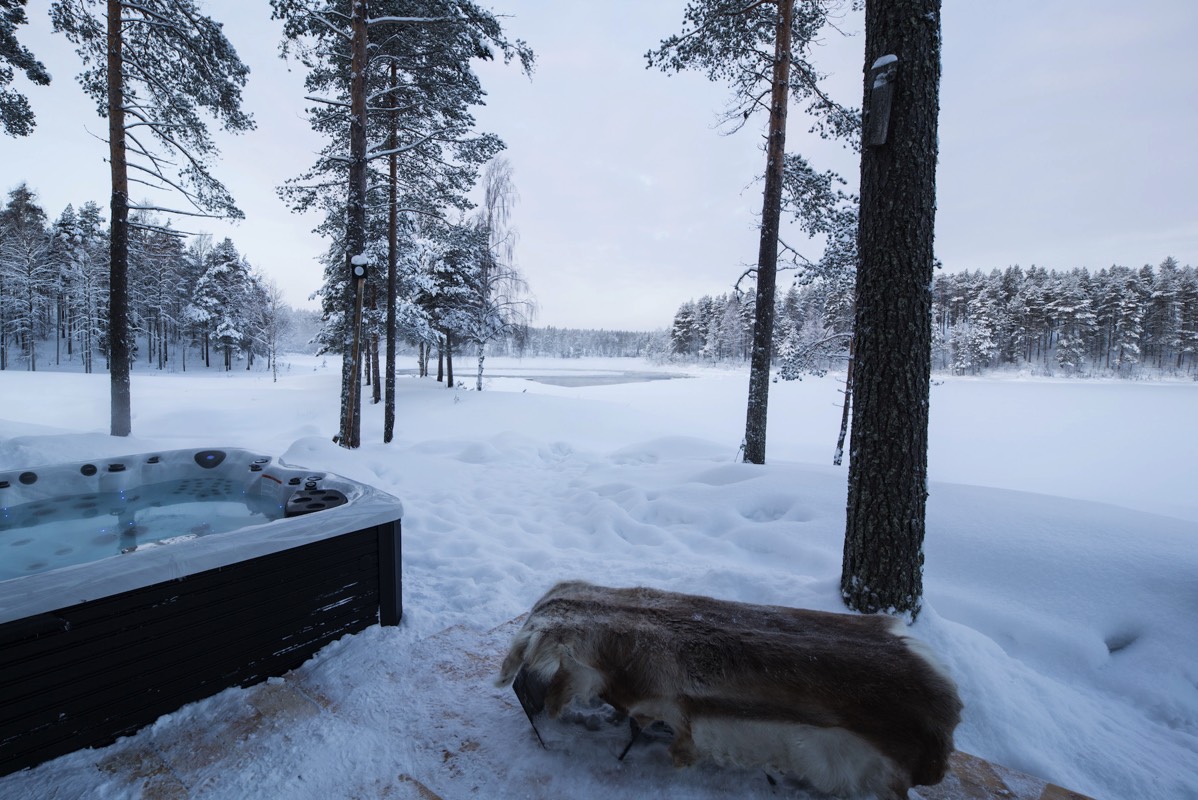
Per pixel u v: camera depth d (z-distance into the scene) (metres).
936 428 18.27
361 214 8.05
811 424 18.77
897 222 2.55
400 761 1.70
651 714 1.61
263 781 1.61
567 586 2.16
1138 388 33.41
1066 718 2.08
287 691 2.09
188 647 1.95
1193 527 3.21
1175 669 2.40
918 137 2.52
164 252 39.62
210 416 15.57
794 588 2.98
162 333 41.22
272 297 42.25
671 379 40.53
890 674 1.48
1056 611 2.80
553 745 1.75
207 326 39.78
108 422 14.30
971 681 2.13
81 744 1.72
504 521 4.70
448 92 10.10
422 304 21.00
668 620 1.76
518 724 1.89
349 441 8.34
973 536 3.43
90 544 3.34
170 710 1.92
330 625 2.42
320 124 10.29
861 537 2.63
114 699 1.78
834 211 8.11
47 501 3.98
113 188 9.02
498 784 1.60
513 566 3.57
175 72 9.37
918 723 1.44
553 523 4.71
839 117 7.64
